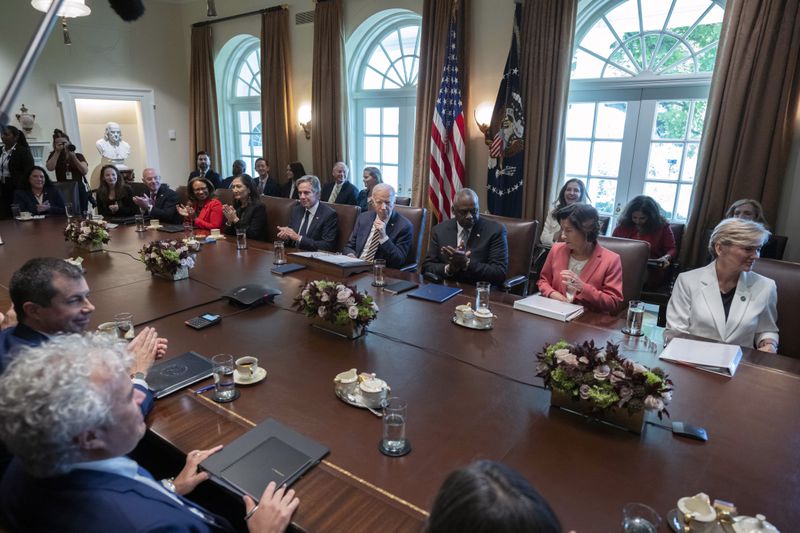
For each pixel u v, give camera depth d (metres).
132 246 3.17
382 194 2.91
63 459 0.72
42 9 2.90
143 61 6.57
